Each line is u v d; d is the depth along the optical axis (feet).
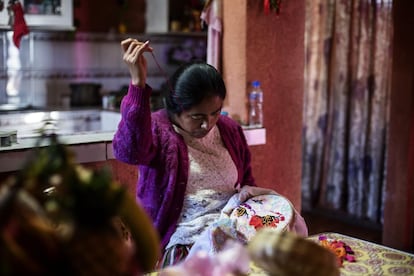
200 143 7.14
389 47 14.07
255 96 10.39
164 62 18.66
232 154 7.39
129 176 9.07
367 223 15.15
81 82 17.08
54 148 3.62
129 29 17.81
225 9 10.47
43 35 16.15
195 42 18.97
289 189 11.34
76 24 15.98
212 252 6.06
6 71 15.61
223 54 10.63
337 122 15.37
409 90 12.45
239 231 6.31
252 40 10.28
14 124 13.89
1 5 12.10
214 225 6.31
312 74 15.72
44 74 16.31
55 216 3.50
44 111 14.69
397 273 5.40
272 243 4.01
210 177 7.09
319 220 15.66
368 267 5.54
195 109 6.65
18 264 3.15
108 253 3.37
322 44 15.40
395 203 12.95
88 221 3.39
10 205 3.21
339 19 14.92
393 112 12.79
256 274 5.11
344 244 6.13
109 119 15.19
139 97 6.50
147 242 4.21
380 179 14.74
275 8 10.38
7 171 7.77
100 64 17.43
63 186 3.46
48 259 3.26
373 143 14.73
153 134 7.00
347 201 15.64
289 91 11.03
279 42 10.72
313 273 3.97
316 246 4.10
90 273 3.32
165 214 6.93
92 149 8.43
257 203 6.86
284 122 11.04
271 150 10.87
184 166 6.97
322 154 15.97
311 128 16.01
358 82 14.75
